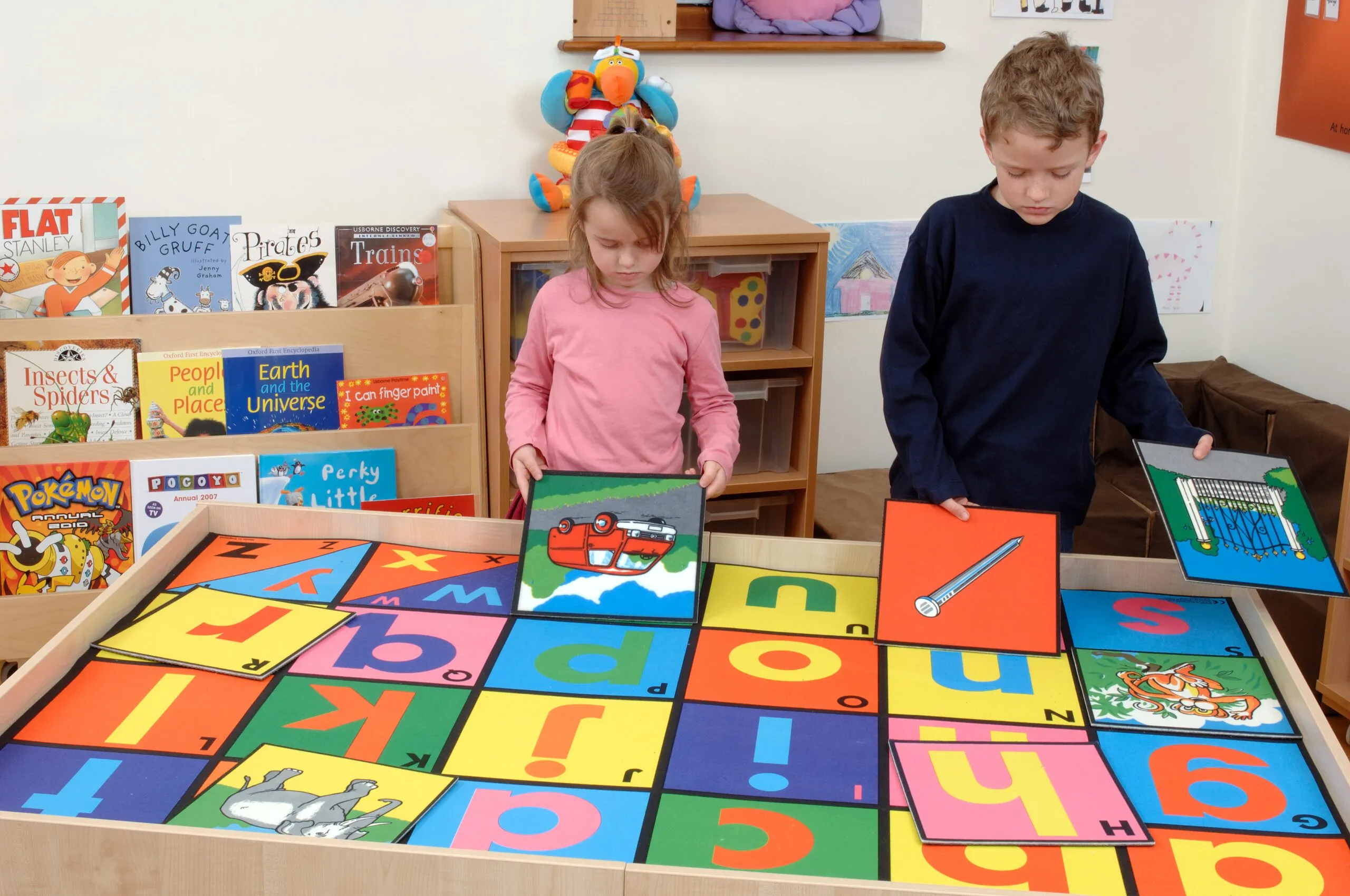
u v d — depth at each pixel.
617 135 1.42
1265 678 1.22
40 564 2.12
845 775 1.05
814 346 2.24
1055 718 1.14
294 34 2.23
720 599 1.36
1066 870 0.94
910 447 1.49
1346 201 2.46
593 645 1.26
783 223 2.22
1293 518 1.32
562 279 1.61
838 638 1.28
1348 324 2.48
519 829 0.97
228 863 0.94
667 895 0.90
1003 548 1.35
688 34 2.57
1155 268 2.83
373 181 2.36
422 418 2.30
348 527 1.48
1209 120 2.76
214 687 1.17
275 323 2.21
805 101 2.53
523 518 1.55
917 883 0.91
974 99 2.63
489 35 2.33
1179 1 2.66
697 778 1.05
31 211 2.06
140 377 2.13
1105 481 2.60
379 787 1.02
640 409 1.57
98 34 2.14
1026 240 1.50
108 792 1.01
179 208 2.28
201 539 1.47
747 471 2.34
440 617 1.31
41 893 0.96
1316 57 2.48
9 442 2.09
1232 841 0.98
